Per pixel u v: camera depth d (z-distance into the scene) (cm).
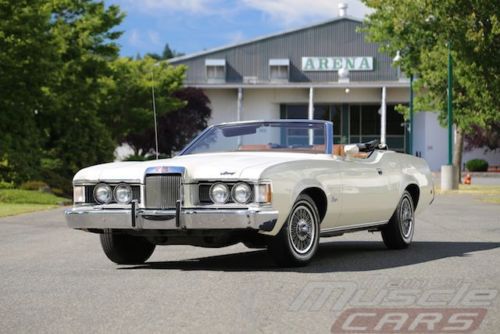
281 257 877
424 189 1178
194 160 902
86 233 1484
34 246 1235
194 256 1042
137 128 5259
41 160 3466
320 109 7369
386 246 1117
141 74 5450
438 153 7156
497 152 7075
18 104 3189
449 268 880
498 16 2850
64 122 3800
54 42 3344
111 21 4334
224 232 846
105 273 865
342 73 7044
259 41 7306
